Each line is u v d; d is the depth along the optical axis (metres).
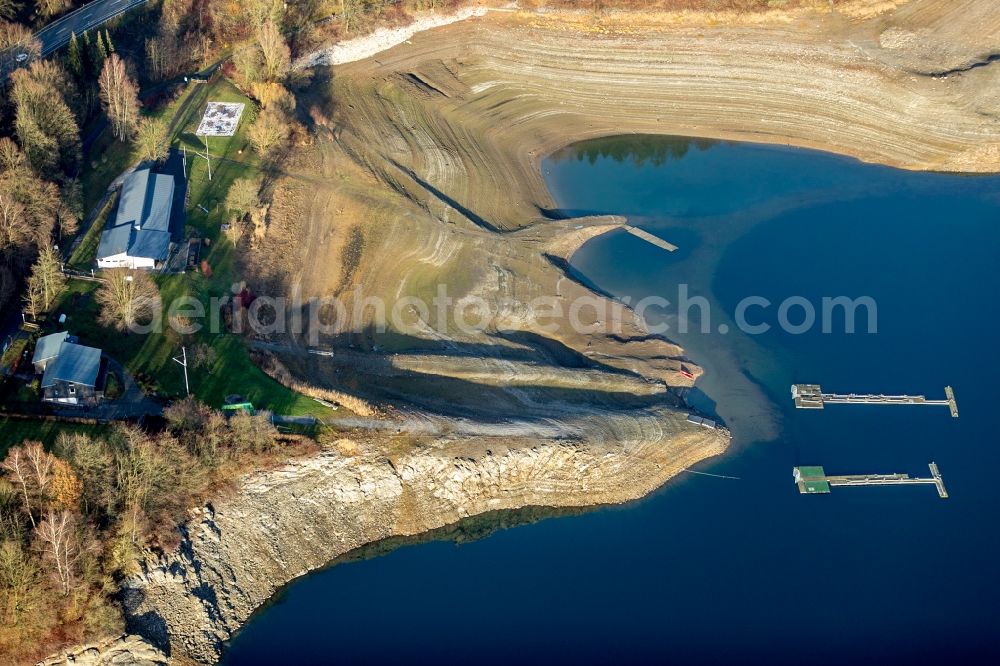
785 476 143.00
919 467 145.00
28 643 110.06
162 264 150.25
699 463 143.75
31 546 111.00
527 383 149.62
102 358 134.88
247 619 121.31
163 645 115.00
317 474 130.75
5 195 140.25
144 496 119.50
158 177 162.25
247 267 154.75
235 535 125.00
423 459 134.38
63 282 143.00
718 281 172.75
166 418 128.00
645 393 152.38
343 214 170.00
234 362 139.88
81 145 163.50
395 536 132.12
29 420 125.69
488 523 135.12
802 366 158.62
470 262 168.62
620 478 139.62
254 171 172.38
